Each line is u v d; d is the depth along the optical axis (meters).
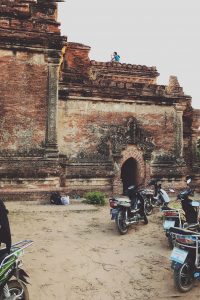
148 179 17.75
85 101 16.83
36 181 14.08
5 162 13.84
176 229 6.29
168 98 18.42
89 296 5.70
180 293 5.92
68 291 5.85
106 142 17.08
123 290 5.97
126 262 7.28
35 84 14.51
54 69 14.73
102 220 11.16
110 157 17.08
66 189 15.90
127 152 17.42
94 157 16.78
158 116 18.36
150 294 5.84
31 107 14.43
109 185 16.94
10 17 14.39
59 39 14.57
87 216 11.68
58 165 14.52
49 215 11.57
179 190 18.17
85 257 7.49
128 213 9.91
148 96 17.94
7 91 14.16
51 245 8.21
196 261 6.10
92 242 8.65
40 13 14.64
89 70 19.31
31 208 12.64
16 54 14.27
